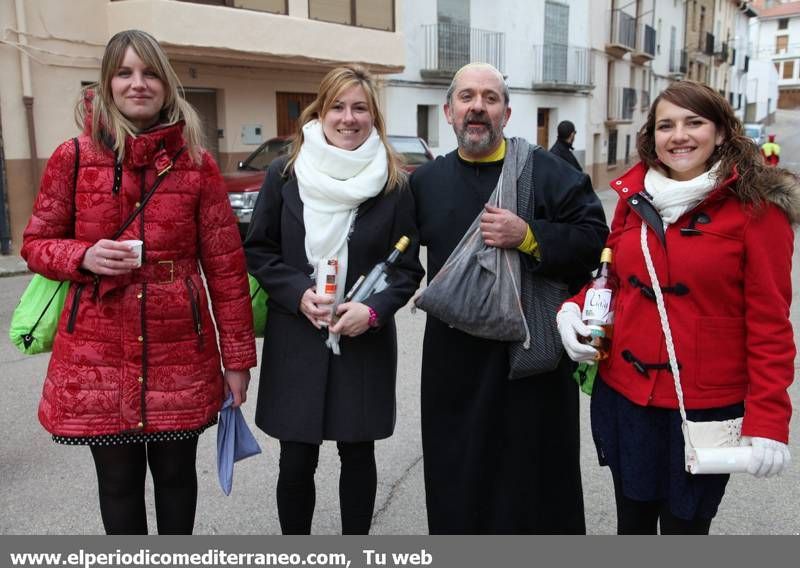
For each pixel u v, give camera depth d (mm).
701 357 2008
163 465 2361
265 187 2639
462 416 2605
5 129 9625
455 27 17000
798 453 3768
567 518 2631
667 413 2104
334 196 2441
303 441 2531
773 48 77438
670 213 2021
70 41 10109
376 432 2582
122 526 2322
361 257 2516
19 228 9930
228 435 2480
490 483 2594
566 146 9039
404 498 3373
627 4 26234
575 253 2434
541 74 20625
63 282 2273
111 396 2170
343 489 2682
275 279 2508
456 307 2414
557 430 2594
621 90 26344
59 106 10133
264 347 2676
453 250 2537
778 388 1910
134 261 2051
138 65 2104
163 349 2211
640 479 2139
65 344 2186
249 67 12609
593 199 2609
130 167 2131
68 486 3438
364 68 2557
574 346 2133
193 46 10555
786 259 1961
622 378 2158
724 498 3305
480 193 2549
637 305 2117
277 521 3148
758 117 61500
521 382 2543
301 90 13680
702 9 39281
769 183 1922
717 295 1992
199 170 2230
